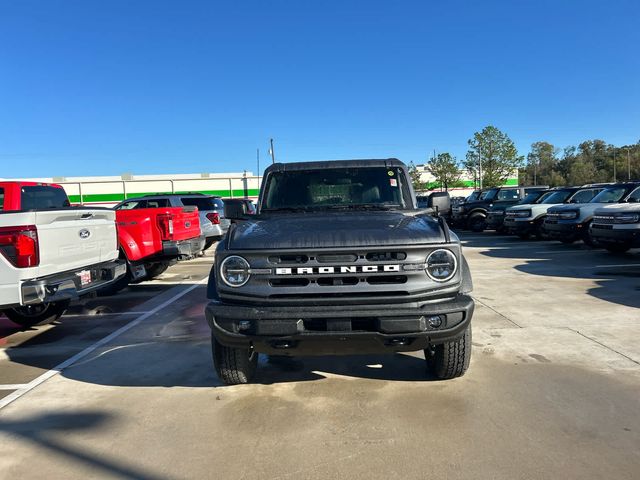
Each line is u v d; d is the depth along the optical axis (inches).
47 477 121.5
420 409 153.0
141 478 119.9
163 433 142.3
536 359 194.7
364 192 199.0
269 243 144.7
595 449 127.0
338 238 144.4
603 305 278.8
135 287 399.9
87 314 302.8
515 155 2044.8
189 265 553.3
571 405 153.1
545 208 651.5
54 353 224.8
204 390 174.1
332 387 173.5
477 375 179.6
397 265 140.5
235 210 185.5
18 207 314.2
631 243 429.1
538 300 296.5
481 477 115.9
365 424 144.3
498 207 781.3
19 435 143.7
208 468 123.5
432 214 186.4
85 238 253.8
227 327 144.3
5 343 243.4
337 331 139.0
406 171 204.7
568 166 4232.3
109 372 195.9
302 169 206.2
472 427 140.4
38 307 270.8
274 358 206.8
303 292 140.7
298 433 140.1
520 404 154.5
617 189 522.3
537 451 126.7
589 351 202.2
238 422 147.9
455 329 143.0
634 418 143.7
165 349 224.4
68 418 154.3
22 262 205.5
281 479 118.0
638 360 190.9
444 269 143.1
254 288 142.5
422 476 117.1
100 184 2297.0
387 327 137.6
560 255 506.6
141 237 356.8
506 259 486.3
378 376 182.9
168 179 2320.4
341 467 122.1
